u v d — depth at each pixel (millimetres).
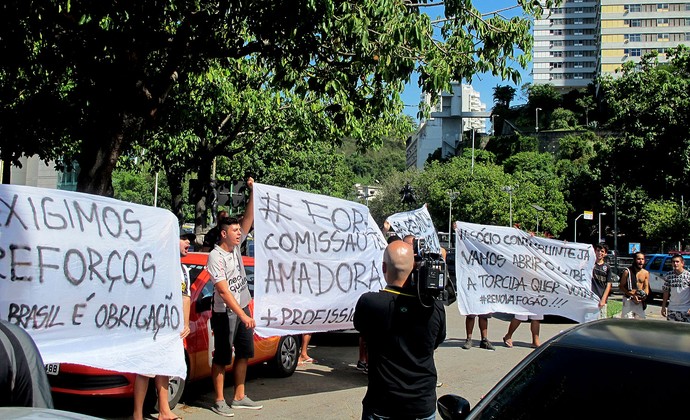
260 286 6914
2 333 3109
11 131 12484
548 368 3379
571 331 3723
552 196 69625
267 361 8484
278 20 9164
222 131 20125
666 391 3008
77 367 5984
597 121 109750
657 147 23156
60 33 9898
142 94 8859
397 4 9023
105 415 6496
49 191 4910
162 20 9859
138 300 5477
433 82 9273
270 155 24344
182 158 19438
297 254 7250
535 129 108812
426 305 3938
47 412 2717
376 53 9273
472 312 10789
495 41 9703
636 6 117812
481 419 3281
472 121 159875
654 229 49969
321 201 7633
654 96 23000
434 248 10766
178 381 6684
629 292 11406
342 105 9922
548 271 11227
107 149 8617
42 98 12312
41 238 4793
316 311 7297
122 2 8945
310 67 10320
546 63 140000
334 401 7355
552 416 3109
